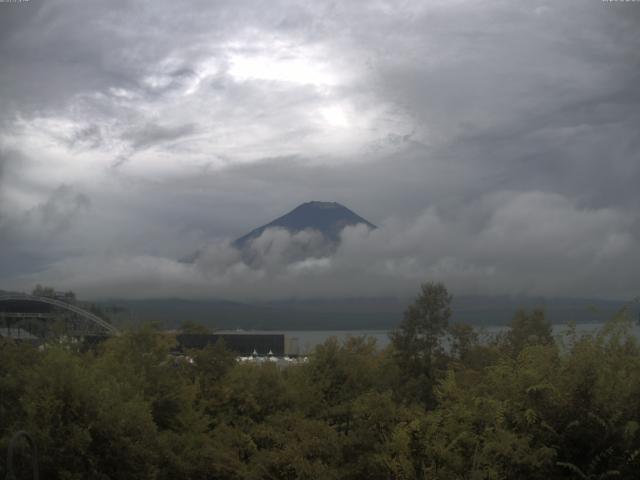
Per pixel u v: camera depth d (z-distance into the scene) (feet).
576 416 26.68
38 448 33.04
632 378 26.73
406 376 78.69
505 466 26.84
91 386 37.52
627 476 25.40
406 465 30.89
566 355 28.96
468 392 33.73
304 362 66.28
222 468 43.68
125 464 36.94
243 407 57.11
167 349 57.82
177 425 51.03
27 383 38.19
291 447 40.22
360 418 38.45
